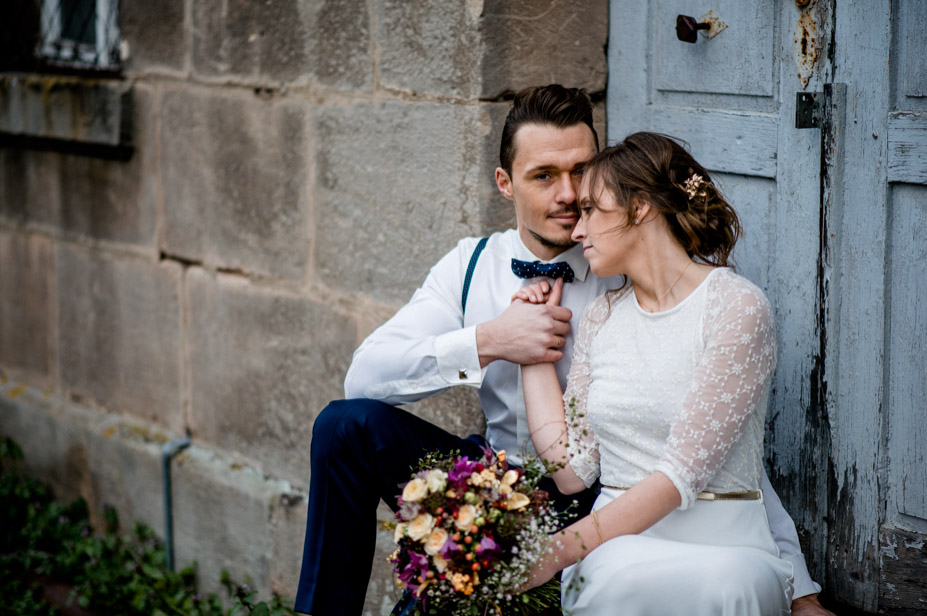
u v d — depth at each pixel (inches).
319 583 93.7
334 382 131.8
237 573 144.9
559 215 93.0
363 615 126.2
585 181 85.0
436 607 83.4
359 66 121.6
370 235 124.0
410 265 119.7
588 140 92.2
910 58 86.3
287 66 130.9
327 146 127.3
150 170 154.2
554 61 110.6
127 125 154.0
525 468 85.5
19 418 184.4
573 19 110.9
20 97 169.8
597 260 84.5
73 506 171.5
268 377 140.9
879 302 90.2
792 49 94.5
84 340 172.4
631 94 111.9
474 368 93.8
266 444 142.6
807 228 95.1
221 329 146.9
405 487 81.4
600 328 89.1
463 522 76.5
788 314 97.9
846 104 90.8
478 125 108.7
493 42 107.2
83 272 169.9
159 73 149.9
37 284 180.2
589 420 87.7
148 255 157.2
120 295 163.6
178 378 155.6
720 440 78.4
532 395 92.4
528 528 79.4
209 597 147.2
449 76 110.8
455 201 112.8
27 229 180.1
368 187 123.0
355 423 92.7
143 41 151.6
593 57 112.9
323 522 93.9
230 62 138.6
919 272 87.6
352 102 123.1
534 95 92.7
